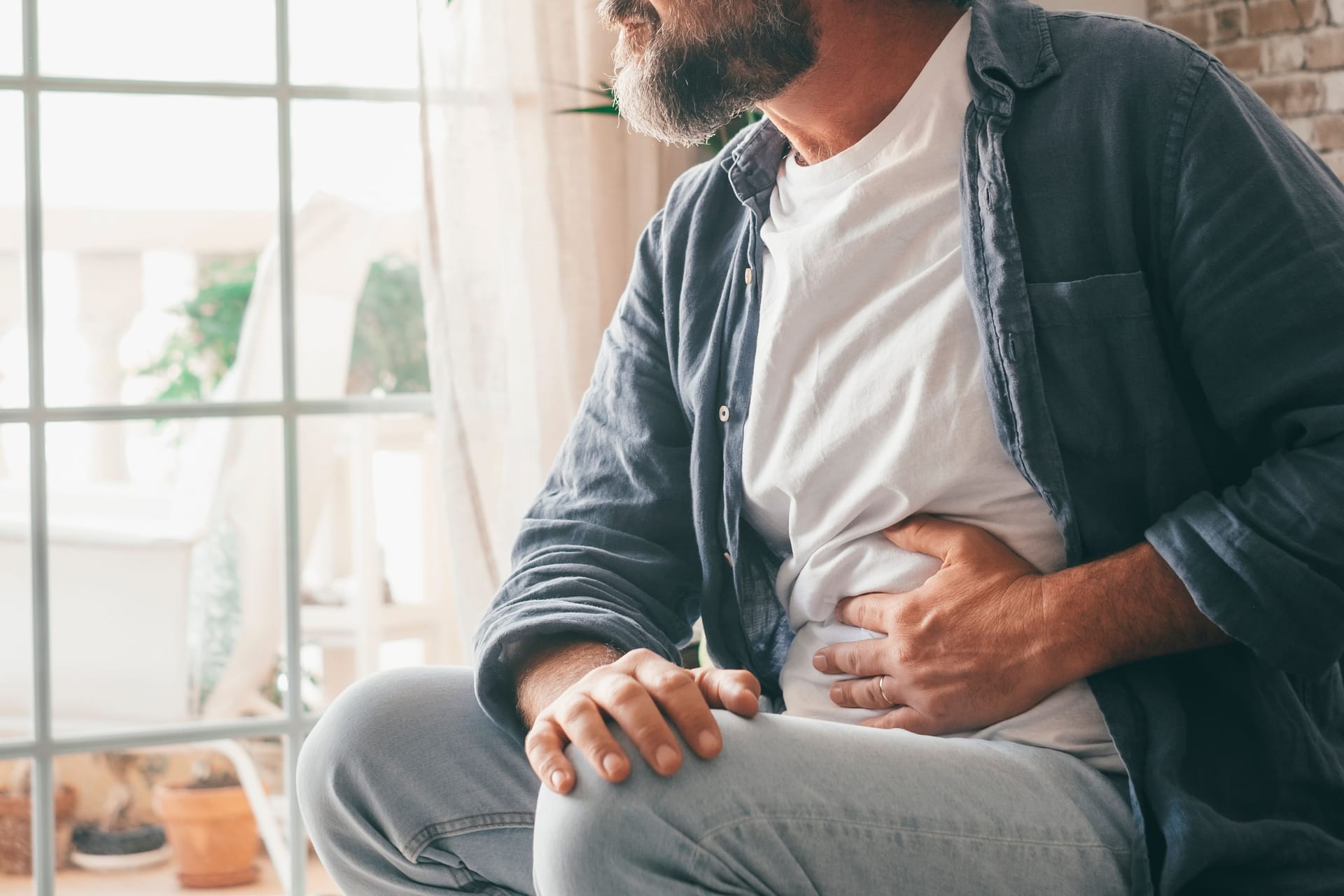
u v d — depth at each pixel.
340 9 2.37
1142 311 0.99
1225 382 0.96
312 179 2.80
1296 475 0.90
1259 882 0.90
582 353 2.20
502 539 2.15
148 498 3.01
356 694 1.12
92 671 2.81
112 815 3.50
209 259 4.98
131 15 3.91
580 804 0.85
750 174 1.21
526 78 2.18
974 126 1.05
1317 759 0.95
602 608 1.15
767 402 1.14
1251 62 2.50
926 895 0.88
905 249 1.08
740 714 0.90
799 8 1.07
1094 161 1.01
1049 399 1.00
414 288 4.34
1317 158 1.03
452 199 2.16
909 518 1.07
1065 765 0.95
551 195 2.19
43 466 2.22
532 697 1.06
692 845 0.83
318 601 3.78
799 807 0.86
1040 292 1.00
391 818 1.07
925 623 1.01
